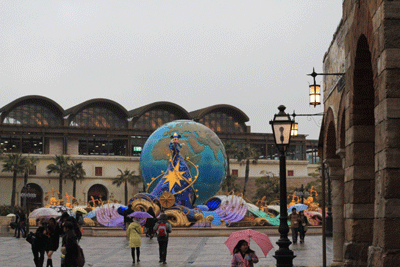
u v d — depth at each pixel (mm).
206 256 21438
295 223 27328
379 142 9633
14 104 89188
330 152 17422
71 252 13156
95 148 94250
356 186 12375
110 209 39844
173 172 40438
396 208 9156
